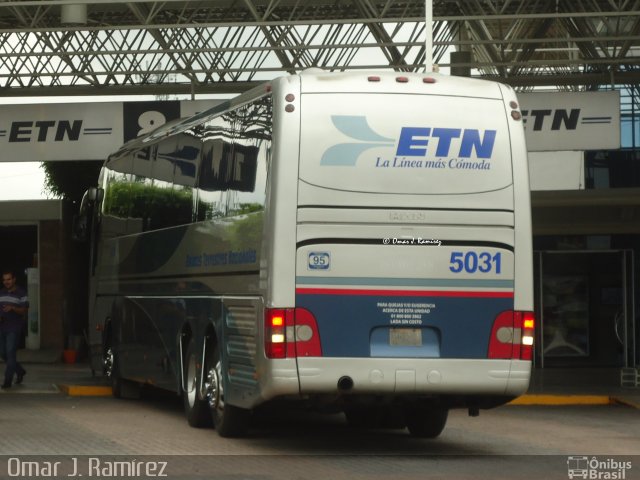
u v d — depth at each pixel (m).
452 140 15.25
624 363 34.66
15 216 38.72
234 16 31.44
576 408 23.70
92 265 27.67
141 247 22.50
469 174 15.26
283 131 14.95
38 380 28.92
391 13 30.81
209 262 17.73
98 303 26.70
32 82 34.38
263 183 15.34
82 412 21.14
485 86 15.53
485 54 34.91
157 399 24.48
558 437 18.03
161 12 31.27
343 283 14.91
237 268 16.28
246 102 16.53
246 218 15.96
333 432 18.33
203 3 30.34
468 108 15.37
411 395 15.20
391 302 14.99
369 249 14.96
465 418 21.22
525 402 24.80
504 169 15.37
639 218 34.22
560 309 35.19
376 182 15.03
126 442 16.25
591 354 35.19
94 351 27.27
